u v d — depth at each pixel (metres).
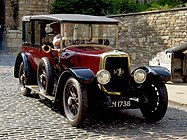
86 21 8.34
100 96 7.29
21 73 10.19
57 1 26.08
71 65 7.95
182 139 6.43
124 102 7.36
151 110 7.68
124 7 24.70
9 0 27.38
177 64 13.20
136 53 19.27
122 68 7.52
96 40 8.49
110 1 24.94
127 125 7.33
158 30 17.67
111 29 8.58
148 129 7.05
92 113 8.30
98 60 7.41
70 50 8.09
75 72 7.05
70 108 7.39
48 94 8.38
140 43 18.91
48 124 7.23
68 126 7.12
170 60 13.14
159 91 7.49
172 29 16.86
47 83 8.25
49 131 6.75
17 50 25.97
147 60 18.45
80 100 6.91
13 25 27.55
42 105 8.91
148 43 18.34
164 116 8.20
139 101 7.49
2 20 28.47
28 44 9.88
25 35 10.13
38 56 9.20
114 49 8.19
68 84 7.33
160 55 13.75
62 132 6.71
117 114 8.28
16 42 25.95
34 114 8.01
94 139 6.32
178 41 16.56
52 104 9.02
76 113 7.16
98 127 7.12
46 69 8.30
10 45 25.88
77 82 7.02
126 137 6.48
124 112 8.51
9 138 6.29
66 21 8.20
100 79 7.12
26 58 9.72
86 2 24.77
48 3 27.61
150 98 7.66
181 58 13.20
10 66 17.48
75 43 8.33
